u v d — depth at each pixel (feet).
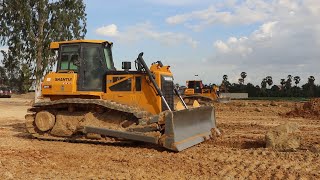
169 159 28.73
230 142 36.81
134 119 35.01
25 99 134.31
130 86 36.40
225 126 52.16
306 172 24.43
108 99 36.96
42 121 38.06
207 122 39.45
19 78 106.42
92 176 23.62
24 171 24.70
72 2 106.52
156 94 35.29
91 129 35.47
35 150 32.12
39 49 101.40
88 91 37.37
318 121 61.00
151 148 33.47
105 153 31.22
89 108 37.04
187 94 121.08
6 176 23.07
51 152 31.42
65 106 37.45
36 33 103.09
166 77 36.50
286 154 30.12
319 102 72.28
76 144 35.76
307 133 42.47
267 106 104.73
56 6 103.55
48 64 101.45
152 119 33.32
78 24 108.58
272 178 23.21
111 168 25.84
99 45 38.04
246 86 240.94
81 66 37.76
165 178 23.18
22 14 99.66
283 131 34.01
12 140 37.78
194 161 28.04
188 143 33.14
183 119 33.55
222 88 165.07
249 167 26.05
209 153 31.04
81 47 37.96
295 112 72.49
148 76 35.45
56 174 24.11
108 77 37.24
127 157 29.45
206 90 121.29
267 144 33.65
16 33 101.40
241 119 65.51
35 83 103.24
